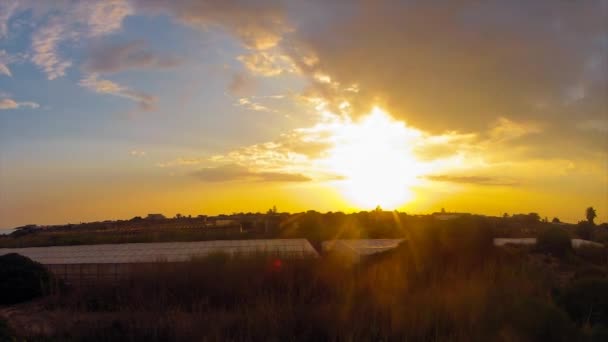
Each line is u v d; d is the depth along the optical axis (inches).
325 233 1845.5
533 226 1898.4
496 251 737.0
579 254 1091.9
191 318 466.0
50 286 771.4
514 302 411.2
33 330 490.6
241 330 415.2
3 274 774.5
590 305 446.9
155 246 1503.4
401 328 398.3
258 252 894.4
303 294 596.1
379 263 749.3
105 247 1521.9
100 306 660.1
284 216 2672.2
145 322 452.8
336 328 405.1
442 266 661.9
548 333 372.5
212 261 832.3
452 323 410.3
